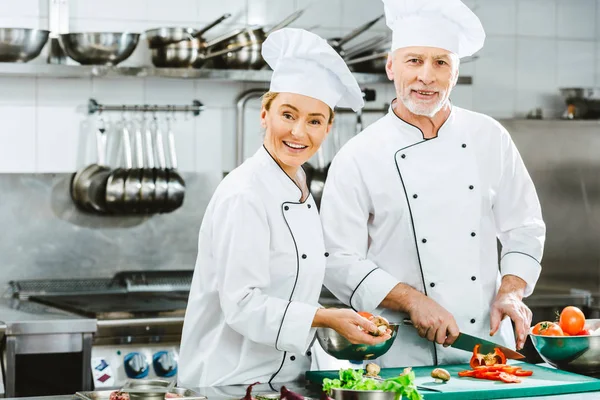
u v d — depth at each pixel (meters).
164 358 3.84
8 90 4.45
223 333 2.45
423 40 2.69
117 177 4.46
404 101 2.75
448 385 2.34
